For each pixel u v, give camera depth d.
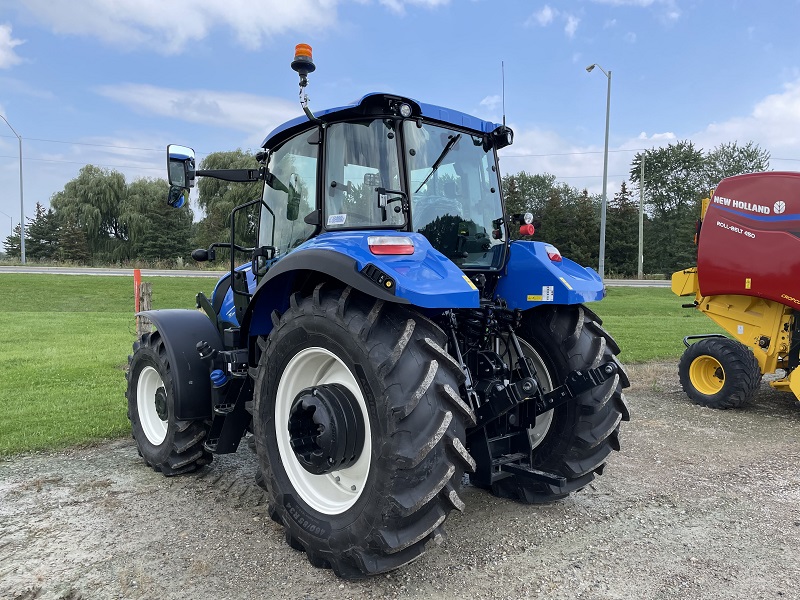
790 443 5.13
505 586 2.69
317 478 3.01
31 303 20.25
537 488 3.60
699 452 4.85
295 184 3.59
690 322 15.45
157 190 51.53
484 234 3.60
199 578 2.74
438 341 2.68
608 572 2.83
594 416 3.46
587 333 3.58
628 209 45.75
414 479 2.47
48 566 2.84
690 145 59.69
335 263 2.66
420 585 2.69
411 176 3.13
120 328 13.32
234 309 4.38
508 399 2.97
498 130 3.69
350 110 3.09
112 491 3.88
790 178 6.05
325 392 2.80
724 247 6.50
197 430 4.09
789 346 6.23
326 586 2.68
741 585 2.71
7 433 5.15
